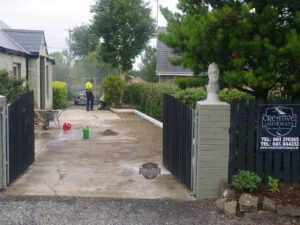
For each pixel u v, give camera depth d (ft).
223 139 19.33
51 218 16.85
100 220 16.72
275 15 18.10
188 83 22.18
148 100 55.83
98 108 72.49
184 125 21.57
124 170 25.25
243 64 18.24
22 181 22.38
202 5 20.97
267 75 17.42
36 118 45.83
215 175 19.48
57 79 120.26
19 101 23.13
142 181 22.67
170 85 46.34
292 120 19.38
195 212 17.83
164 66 78.43
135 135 39.99
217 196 19.58
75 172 24.58
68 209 17.93
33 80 56.85
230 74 17.81
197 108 19.60
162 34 20.24
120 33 71.26
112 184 22.00
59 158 28.66
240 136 19.62
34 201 18.94
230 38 17.69
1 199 19.19
